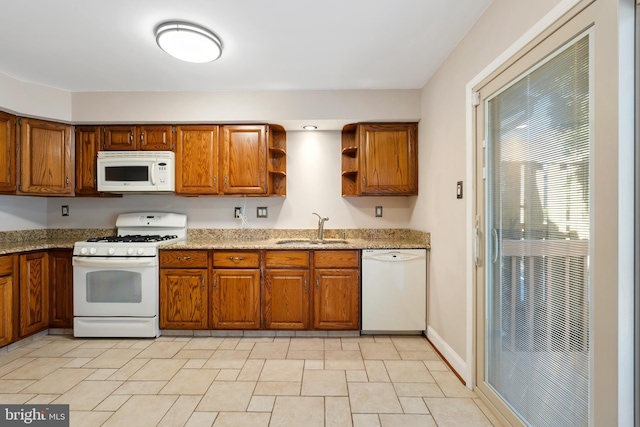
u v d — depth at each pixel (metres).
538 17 1.41
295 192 3.44
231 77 2.72
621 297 1.06
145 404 1.86
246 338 2.85
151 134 3.08
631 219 1.06
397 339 2.83
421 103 2.99
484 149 1.89
